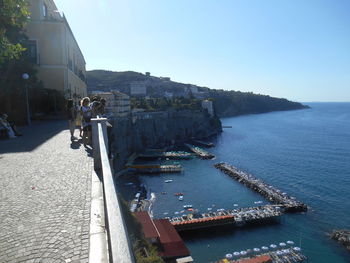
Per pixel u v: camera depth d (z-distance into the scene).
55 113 30.59
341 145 100.56
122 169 69.75
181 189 55.47
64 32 33.41
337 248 33.22
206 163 78.00
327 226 38.62
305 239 35.34
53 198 7.39
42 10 33.25
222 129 159.75
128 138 89.88
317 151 90.75
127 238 2.72
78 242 5.12
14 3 8.82
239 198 50.12
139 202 48.09
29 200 7.27
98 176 9.36
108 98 98.12
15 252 4.83
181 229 37.59
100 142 7.53
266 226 38.84
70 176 9.35
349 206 45.34
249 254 32.12
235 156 86.31
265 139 119.44
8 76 23.78
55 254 4.75
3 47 9.14
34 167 10.45
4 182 8.74
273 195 48.91
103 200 7.21
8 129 16.89
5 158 11.88
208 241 35.19
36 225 5.85
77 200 7.24
